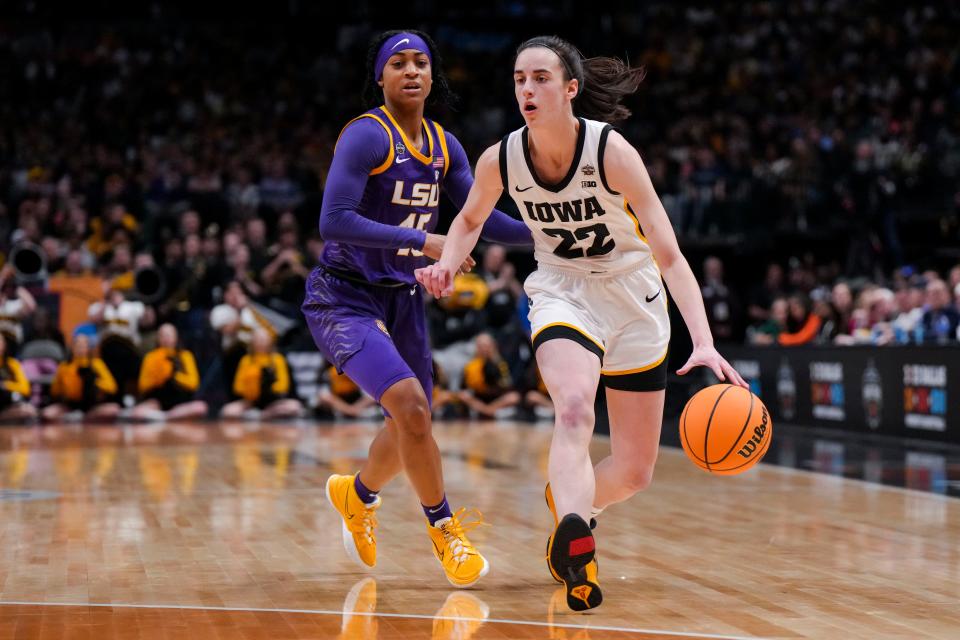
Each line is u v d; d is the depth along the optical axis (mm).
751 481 8273
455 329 15625
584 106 4352
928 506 6980
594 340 4137
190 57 22766
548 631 3770
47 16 22812
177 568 4926
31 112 20750
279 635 3701
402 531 5977
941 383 10719
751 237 18125
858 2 24172
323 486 7973
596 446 11102
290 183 18797
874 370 11703
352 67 23062
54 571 4848
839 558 5199
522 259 18219
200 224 17281
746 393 4105
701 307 4016
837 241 18297
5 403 14242
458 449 10781
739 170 19203
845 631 3779
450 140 4773
